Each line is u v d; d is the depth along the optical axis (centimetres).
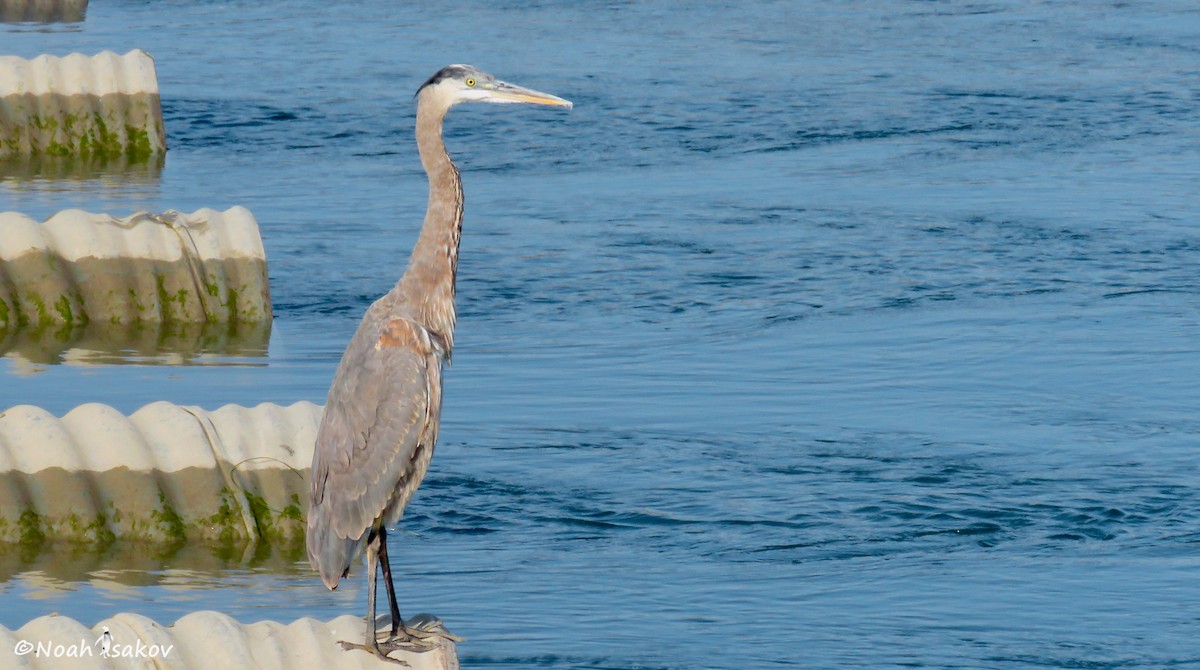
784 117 3291
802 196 2617
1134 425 1534
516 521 1284
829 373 1712
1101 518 1305
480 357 1769
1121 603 1135
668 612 1100
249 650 849
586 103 3422
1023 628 1088
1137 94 3525
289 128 3222
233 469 1250
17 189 2616
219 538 1223
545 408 1577
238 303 1908
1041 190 2659
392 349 860
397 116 3341
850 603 1128
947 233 2370
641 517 1295
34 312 1834
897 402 1606
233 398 1562
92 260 1877
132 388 1590
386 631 880
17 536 1188
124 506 1216
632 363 1748
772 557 1219
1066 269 2169
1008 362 1752
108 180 2728
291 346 1788
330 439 859
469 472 1388
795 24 4578
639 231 2383
